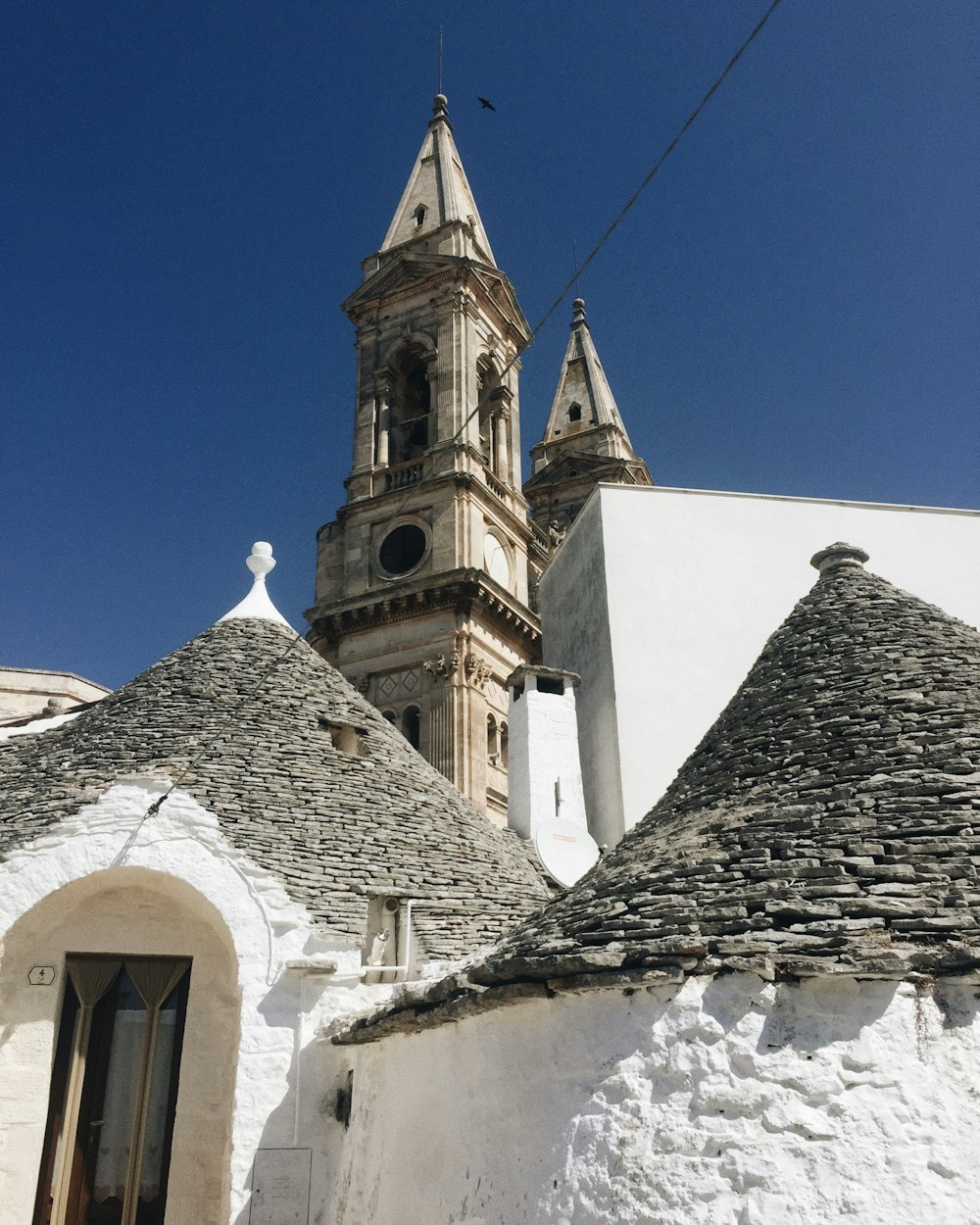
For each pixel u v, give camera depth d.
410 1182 8.15
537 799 17.28
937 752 7.84
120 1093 10.84
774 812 7.72
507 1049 7.34
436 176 55.47
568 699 18.67
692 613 19.30
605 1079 6.48
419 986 8.82
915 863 6.73
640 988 6.59
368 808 12.87
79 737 13.02
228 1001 11.02
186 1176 10.31
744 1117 5.94
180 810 11.11
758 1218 5.63
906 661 9.36
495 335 52.09
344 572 45.84
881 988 6.04
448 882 12.32
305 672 15.09
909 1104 5.71
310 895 10.95
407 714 41.59
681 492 20.64
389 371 49.66
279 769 12.66
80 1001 10.98
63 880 10.59
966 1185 5.44
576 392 63.50
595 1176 6.24
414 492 45.47
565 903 8.44
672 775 17.73
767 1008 6.18
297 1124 9.88
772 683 9.90
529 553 50.97
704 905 6.86
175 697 13.59
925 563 19.92
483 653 42.50
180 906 11.38
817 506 20.61
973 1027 5.84
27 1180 10.11
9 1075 10.39
